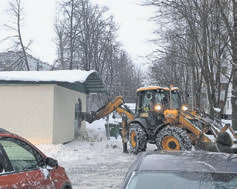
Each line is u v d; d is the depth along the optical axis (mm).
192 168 2723
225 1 13711
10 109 12945
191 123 10945
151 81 34094
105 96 33750
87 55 32938
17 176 3469
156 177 2615
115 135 18625
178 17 16047
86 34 33031
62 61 33375
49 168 4219
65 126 14398
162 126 11805
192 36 16609
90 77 15312
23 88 12961
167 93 12438
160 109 11734
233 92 11594
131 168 2879
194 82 22203
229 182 2500
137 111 13047
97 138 17125
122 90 40344
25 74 13312
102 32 33875
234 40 11906
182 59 18500
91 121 16438
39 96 12844
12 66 33500
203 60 17875
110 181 7477
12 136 3820
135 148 11930
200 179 2553
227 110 43594
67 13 33625
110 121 25250
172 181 2555
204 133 10609
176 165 2801
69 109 15055
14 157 3691
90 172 8570
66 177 4652
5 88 13039
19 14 32531
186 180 2555
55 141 12969
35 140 12688
